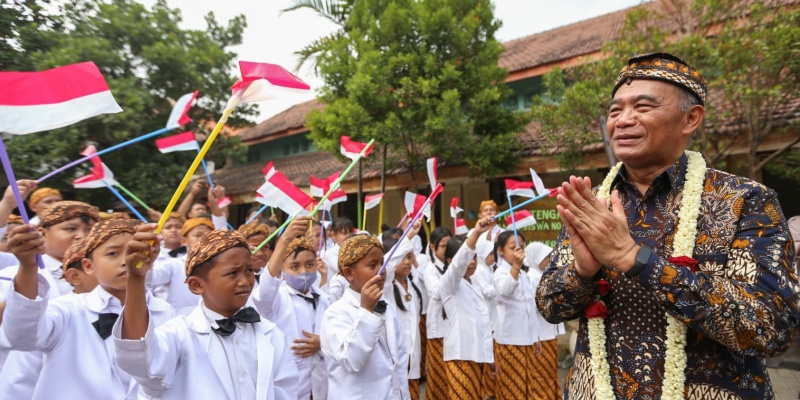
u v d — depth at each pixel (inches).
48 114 72.2
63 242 128.0
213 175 705.0
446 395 203.2
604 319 64.8
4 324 78.5
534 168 348.8
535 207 382.6
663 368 58.4
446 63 354.3
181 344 84.7
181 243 204.7
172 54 435.5
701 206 61.1
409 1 377.7
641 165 66.3
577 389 66.0
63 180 405.4
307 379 143.7
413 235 210.2
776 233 55.6
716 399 55.6
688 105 62.6
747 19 256.2
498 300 209.3
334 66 375.2
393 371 129.0
